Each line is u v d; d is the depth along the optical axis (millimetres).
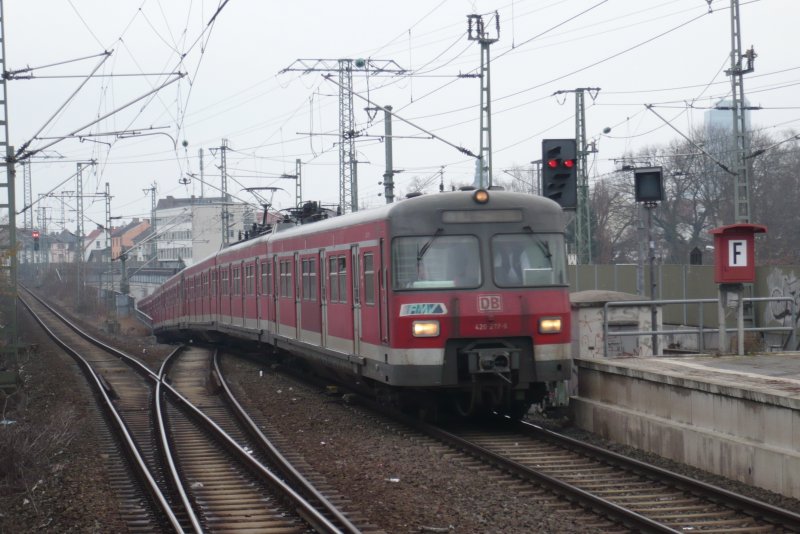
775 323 47969
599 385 23234
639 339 26328
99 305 121188
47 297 156750
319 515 14867
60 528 15852
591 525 14844
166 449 21500
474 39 47656
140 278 158500
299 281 33781
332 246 28984
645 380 20938
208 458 22016
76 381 41188
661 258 97625
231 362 47906
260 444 22922
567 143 26719
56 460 22234
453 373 22859
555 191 26766
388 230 23344
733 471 17484
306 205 38500
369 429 24781
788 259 82812
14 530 16078
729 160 88438
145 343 72938
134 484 19391
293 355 37719
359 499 16703
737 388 17500
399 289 22953
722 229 24297
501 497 16656
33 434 22500
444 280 22938
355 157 54000
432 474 18703
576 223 63938
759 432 17016
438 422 25000
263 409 29609
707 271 53312
